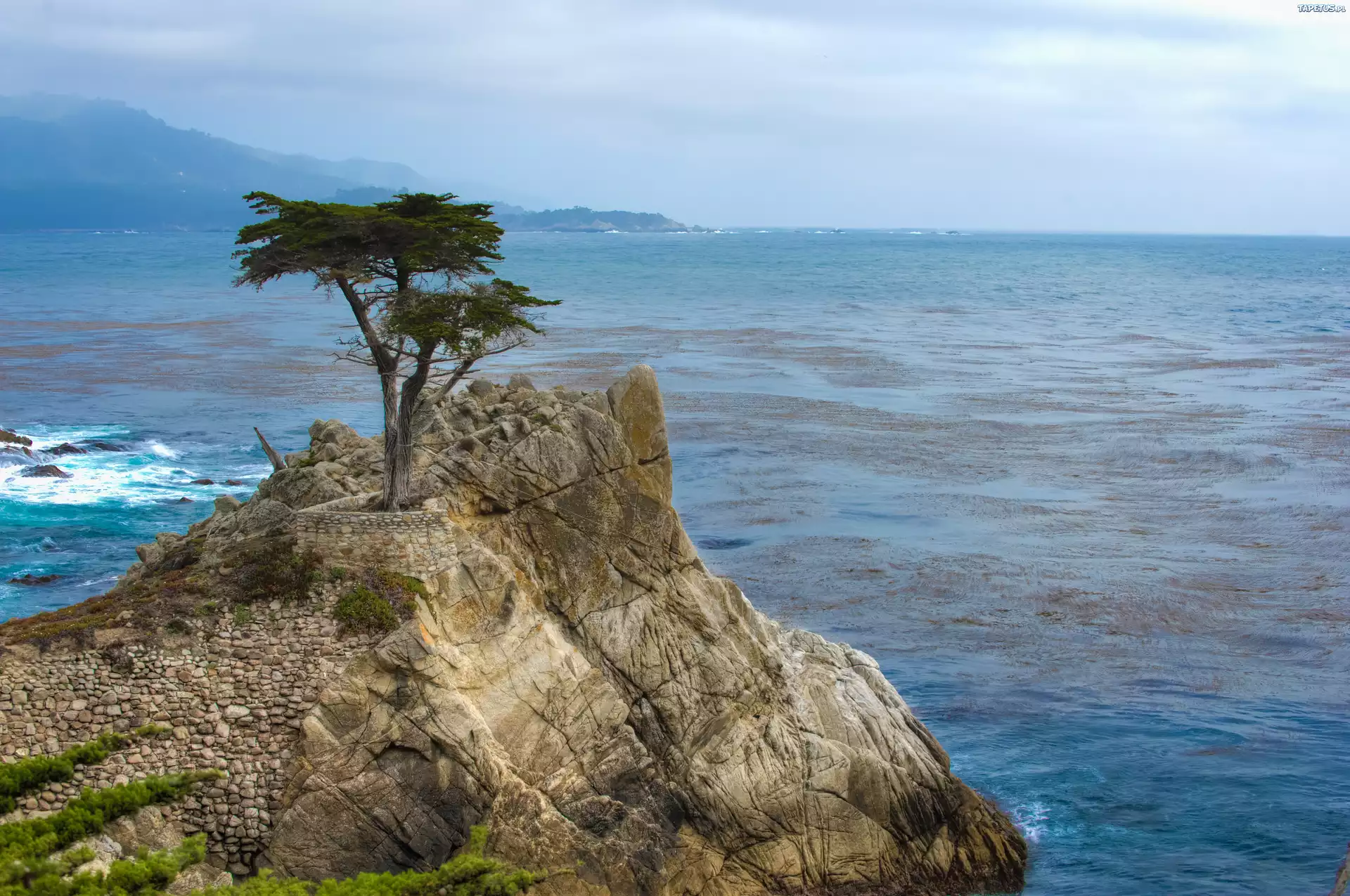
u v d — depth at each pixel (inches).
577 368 4343.0
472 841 914.1
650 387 1203.2
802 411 3698.3
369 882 830.5
